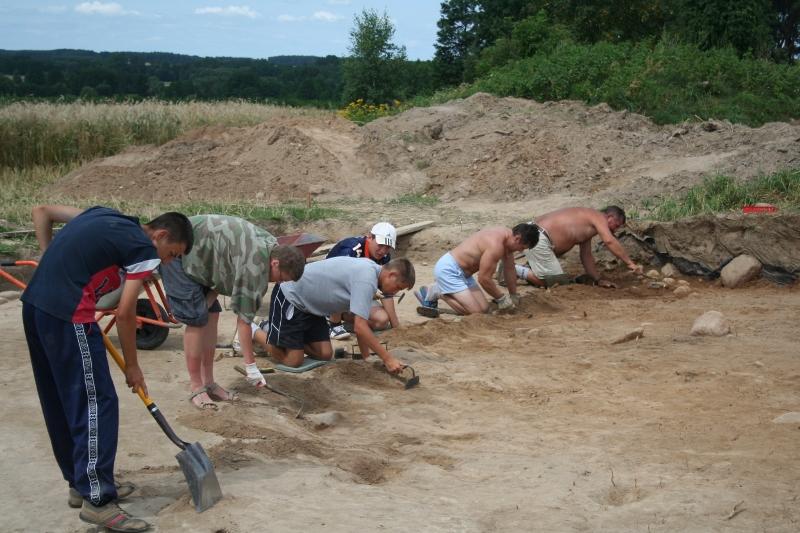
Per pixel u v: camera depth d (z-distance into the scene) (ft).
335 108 118.32
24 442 17.51
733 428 18.28
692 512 13.88
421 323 29.63
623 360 24.53
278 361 24.20
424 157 57.57
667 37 83.35
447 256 31.91
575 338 27.66
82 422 13.53
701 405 20.13
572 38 101.30
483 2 151.23
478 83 77.36
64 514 14.28
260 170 56.59
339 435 19.11
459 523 13.70
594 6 110.32
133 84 162.61
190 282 19.40
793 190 40.65
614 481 15.61
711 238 37.37
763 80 72.74
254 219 45.73
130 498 14.85
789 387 21.26
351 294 22.58
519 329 28.73
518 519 13.91
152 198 54.13
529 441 18.34
